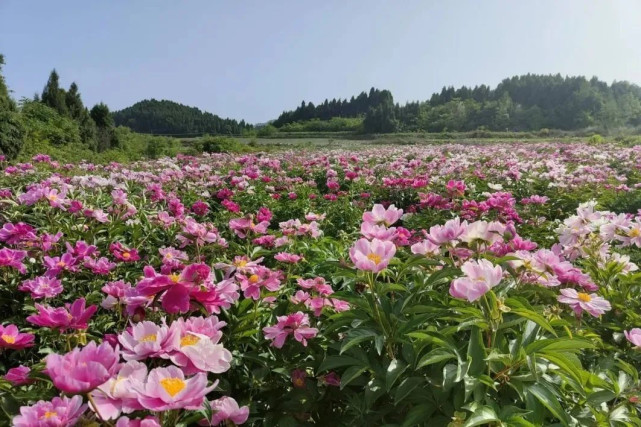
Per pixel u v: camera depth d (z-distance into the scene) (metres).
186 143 46.75
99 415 1.27
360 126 106.56
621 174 12.20
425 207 6.49
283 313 2.60
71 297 3.56
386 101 105.06
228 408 1.65
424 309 2.02
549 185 8.84
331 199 7.36
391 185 9.04
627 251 4.40
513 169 10.00
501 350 1.91
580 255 3.12
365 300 2.13
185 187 8.42
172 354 1.51
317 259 4.14
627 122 90.06
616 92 105.62
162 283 1.78
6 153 16.22
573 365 1.75
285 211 7.69
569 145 22.16
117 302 2.36
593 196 8.24
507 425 1.64
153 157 28.17
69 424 1.28
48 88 35.50
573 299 2.20
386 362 2.03
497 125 94.31
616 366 2.40
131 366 1.42
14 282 3.59
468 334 2.14
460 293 1.84
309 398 2.15
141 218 5.14
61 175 8.98
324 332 2.32
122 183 7.27
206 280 1.88
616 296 2.80
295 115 148.38
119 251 3.63
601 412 1.92
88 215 4.38
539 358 1.89
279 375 2.39
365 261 2.00
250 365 2.46
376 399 1.99
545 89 100.88
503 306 1.82
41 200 4.82
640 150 15.83
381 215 2.53
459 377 1.67
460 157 15.16
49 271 3.09
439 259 2.36
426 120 100.00
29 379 1.74
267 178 9.02
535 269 2.31
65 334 2.03
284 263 3.55
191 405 1.30
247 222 3.62
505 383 1.87
